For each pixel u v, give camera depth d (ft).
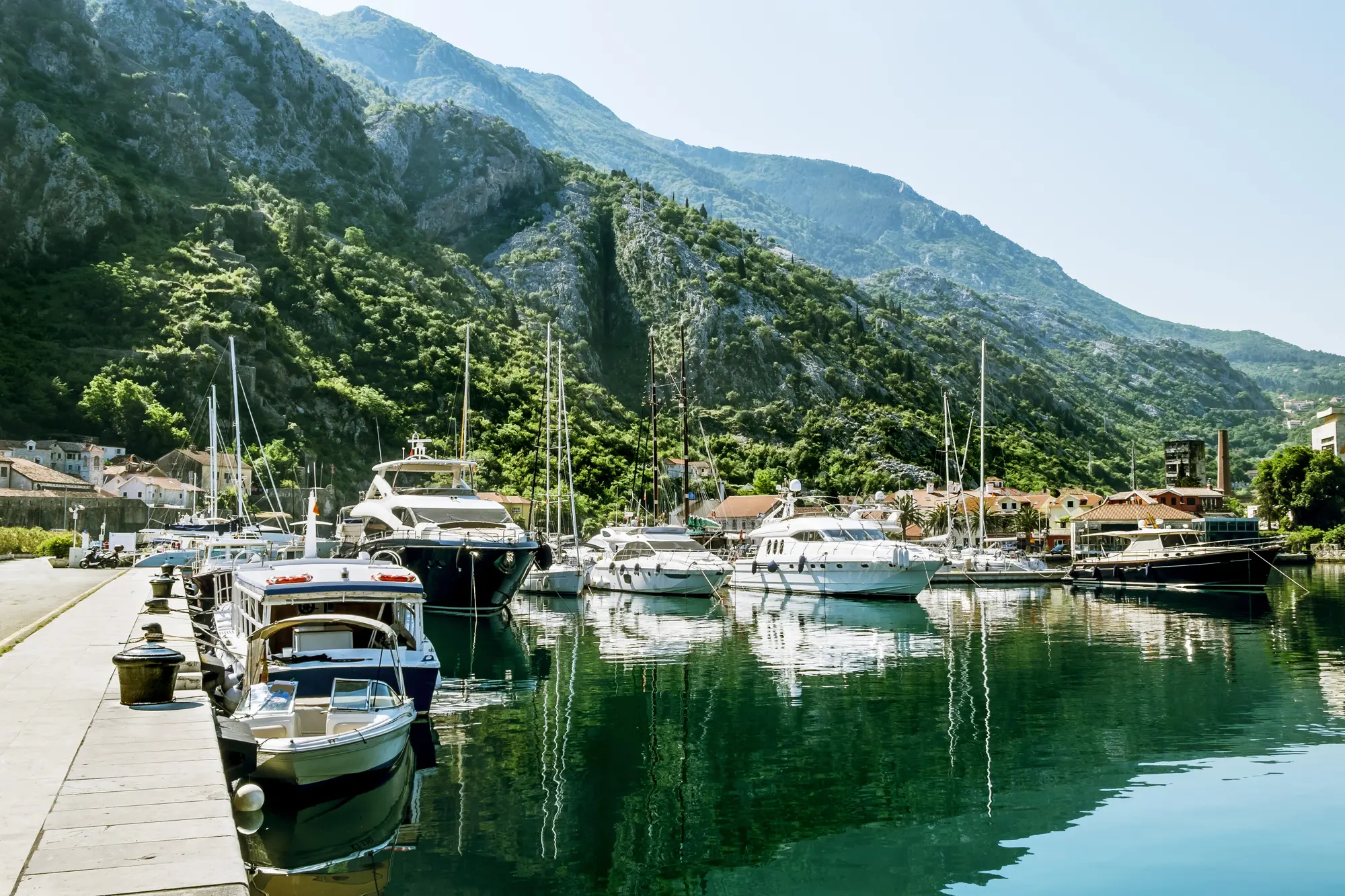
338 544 204.95
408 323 643.04
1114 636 150.41
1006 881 53.01
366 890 49.98
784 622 167.63
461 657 125.59
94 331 523.70
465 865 53.72
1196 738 82.94
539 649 132.57
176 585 140.87
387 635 73.46
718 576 208.13
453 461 189.16
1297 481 468.75
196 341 529.04
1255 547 240.12
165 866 32.76
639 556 222.48
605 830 59.72
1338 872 53.57
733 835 59.52
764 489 568.41
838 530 217.56
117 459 446.19
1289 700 98.43
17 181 581.94
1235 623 168.66
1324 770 72.84
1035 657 127.54
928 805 65.31
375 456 536.01
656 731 84.69
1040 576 262.26
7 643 78.18
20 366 477.77
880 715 91.86
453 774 71.10
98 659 72.79
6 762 44.86
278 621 72.28
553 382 619.26
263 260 655.35
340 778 58.80
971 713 92.22
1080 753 78.23
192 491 408.46
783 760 75.82
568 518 373.61
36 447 409.90
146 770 43.70
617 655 127.95
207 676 73.56
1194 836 59.47
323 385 546.26
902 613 186.19
